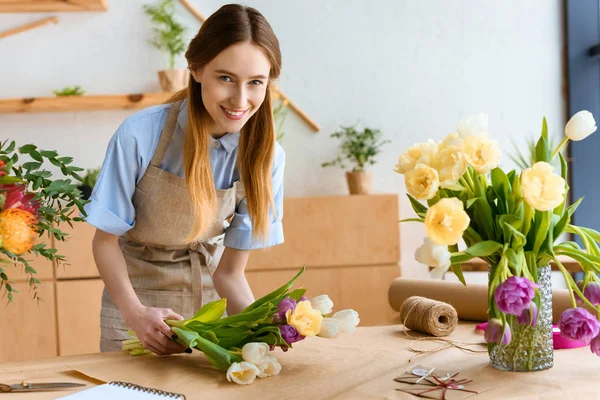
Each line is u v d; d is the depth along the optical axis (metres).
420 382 1.24
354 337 1.63
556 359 1.37
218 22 1.50
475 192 1.28
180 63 3.83
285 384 1.27
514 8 4.03
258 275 3.61
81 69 3.79
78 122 3.79
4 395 1.22
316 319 1.33
